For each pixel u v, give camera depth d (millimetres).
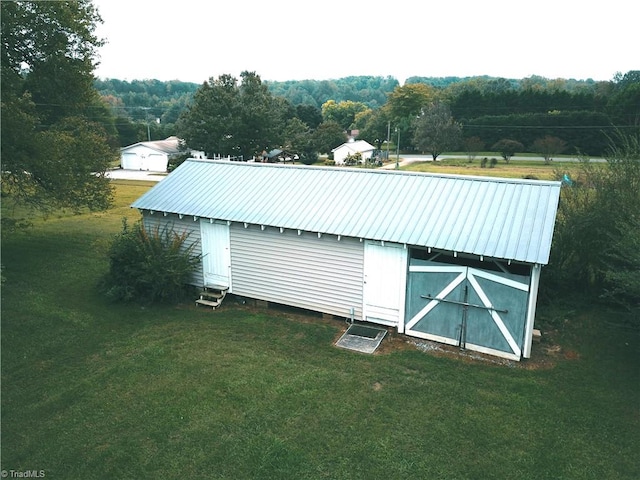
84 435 8188
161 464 7543
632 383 9648
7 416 8648
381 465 7504
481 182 12297
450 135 71312
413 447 7875
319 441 8016
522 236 10391
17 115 16203
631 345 11023
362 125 117250
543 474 7316
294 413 8734
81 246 19250
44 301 13641
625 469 7410
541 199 11305
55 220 24109
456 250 10453
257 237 13102
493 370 10156
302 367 10289
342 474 7324
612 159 12930
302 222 12312
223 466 7504
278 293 13211
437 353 10914
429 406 8922
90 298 13969
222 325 12359
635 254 9844
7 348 11016
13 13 17047
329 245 12156
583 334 11578
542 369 10203
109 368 10250
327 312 12656
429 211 11766
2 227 17844
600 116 70938
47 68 18906
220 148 51688
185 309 13445
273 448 7844
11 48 18188
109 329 12125
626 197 12000
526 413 8719
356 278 12055
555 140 68000
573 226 12680
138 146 62688
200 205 13859
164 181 15312
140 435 8180
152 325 12359
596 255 12547
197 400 9125
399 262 11422
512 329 10477
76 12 19281
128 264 13680
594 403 9000
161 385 9625
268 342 11430
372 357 10703
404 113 98250
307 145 69875
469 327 10953
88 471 7402
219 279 14023
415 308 11516
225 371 10125
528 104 86000
